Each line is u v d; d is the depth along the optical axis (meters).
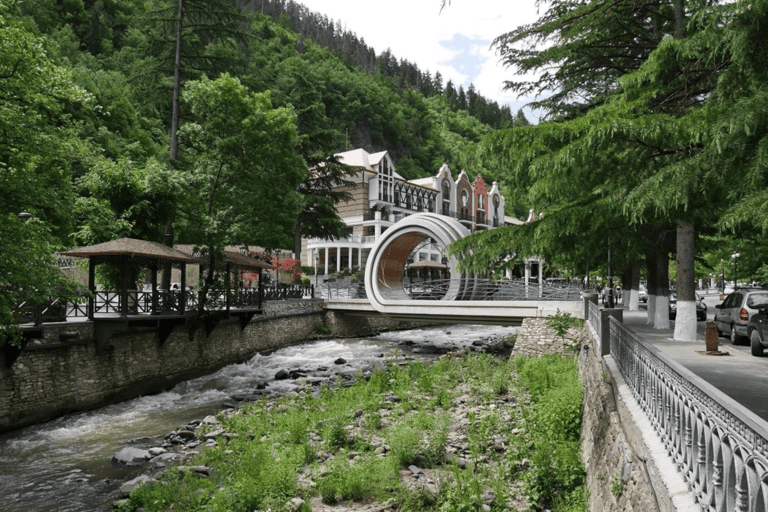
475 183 85.31
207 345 22.61
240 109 22.83
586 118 8.67
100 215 17.11
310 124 40.78
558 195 10.28
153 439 12.95
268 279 38.28
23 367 13.74
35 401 14.05
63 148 11.66
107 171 20.20
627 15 13.05
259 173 23.42
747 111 5.50
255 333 27.06
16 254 10.09
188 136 23.81
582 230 9.77
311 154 40.50
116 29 74.69
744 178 5.95
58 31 53.97
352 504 8.70
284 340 30.22
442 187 77.25
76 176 21.41
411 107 153.62
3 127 10.11
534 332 22.34
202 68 26.06
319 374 21.55
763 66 6.10
